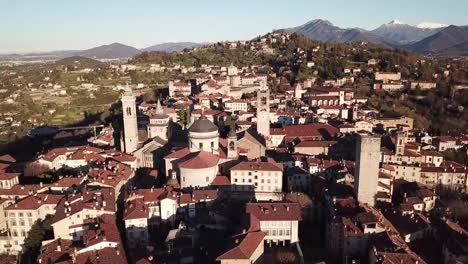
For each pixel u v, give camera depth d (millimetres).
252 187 172625
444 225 154375
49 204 153875
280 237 136500
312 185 182750
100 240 123812
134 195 156500
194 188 167625
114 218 143875
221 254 115375
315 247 140625
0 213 155875
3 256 150875
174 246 128750
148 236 143875
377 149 156000
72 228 139625
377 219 133625
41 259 121375
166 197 151000
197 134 186500
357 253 131750
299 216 135875
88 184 167000
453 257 128875
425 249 140375
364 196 160875
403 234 142875
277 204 141875
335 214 141250
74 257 116438
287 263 124125
